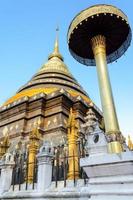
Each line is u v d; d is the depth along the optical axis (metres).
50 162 10.93
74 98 33.66
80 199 8.55
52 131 29.03
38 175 10.68
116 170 7.45
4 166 12.66
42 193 9.85
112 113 10.42
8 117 34.84
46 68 46.38
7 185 12.01
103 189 7.53
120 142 9.48
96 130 8.61
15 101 35.16
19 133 30.73
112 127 9.97
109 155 7.69
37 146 15.14
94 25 12.81
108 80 11.58
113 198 7.20
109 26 12.91
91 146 8.33
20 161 14.12
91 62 15.72
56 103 31.91
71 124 13.28
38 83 40.78
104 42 13.14
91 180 7.95
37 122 30.55
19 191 11.10
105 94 11.03
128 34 13.52
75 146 12.27
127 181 7.14
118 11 12.62
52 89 37.41
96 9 12.42
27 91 38.72
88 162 8.02
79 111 32.12
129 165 7.20
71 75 47.09
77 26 12.73
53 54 52.09
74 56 15.36
